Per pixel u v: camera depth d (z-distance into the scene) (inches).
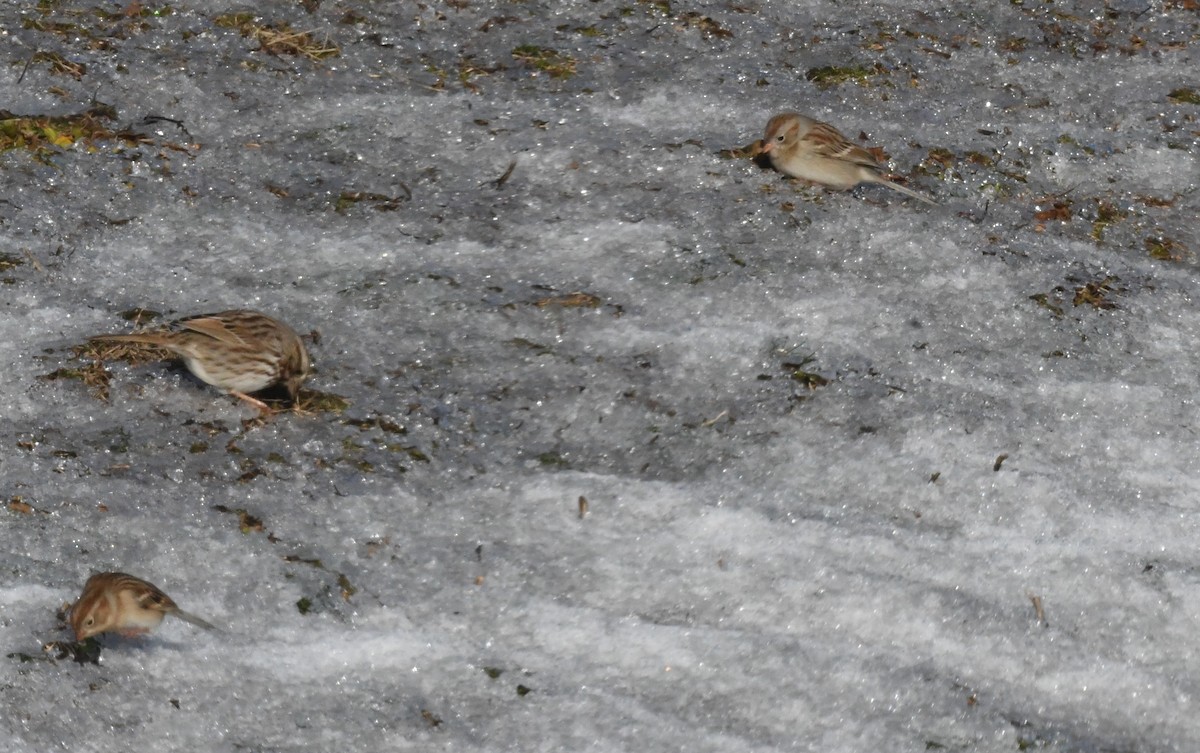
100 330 517.3
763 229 579.8
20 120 587.2
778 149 591.8
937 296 560.7
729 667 434.0
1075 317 557.6
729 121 629.9
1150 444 511.8
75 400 492.1
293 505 464.8
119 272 541.0
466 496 473.1
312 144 601.6
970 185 613.3
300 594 439.8
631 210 583.5
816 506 479.5
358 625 434.6
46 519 454.0
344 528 459.2
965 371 530.6
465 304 539.8
